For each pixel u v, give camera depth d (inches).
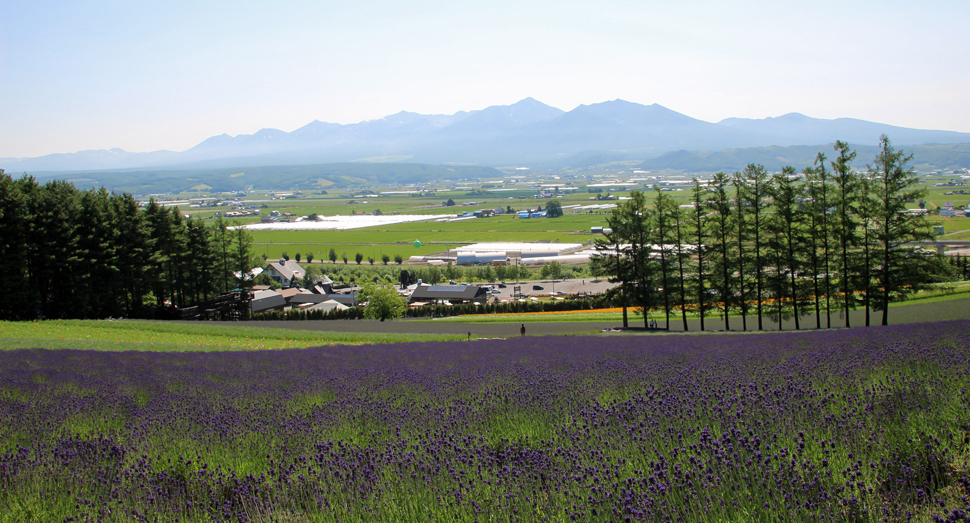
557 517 238.8
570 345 1321.4
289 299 4793.3
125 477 330.3
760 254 2288.4
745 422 327.0
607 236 2591.0
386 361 1019.9
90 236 3137.3
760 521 219.1
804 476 244.7
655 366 623.2
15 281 2827.3
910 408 322.0
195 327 2486.5
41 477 327.6
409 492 277.4
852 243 2138.3
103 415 499.5
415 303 4478.3
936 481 242.7
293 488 292.0
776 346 813.2
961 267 3454.7
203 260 3860.7
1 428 443.2
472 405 462.0
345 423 430.0
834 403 352.2
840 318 2468.0
